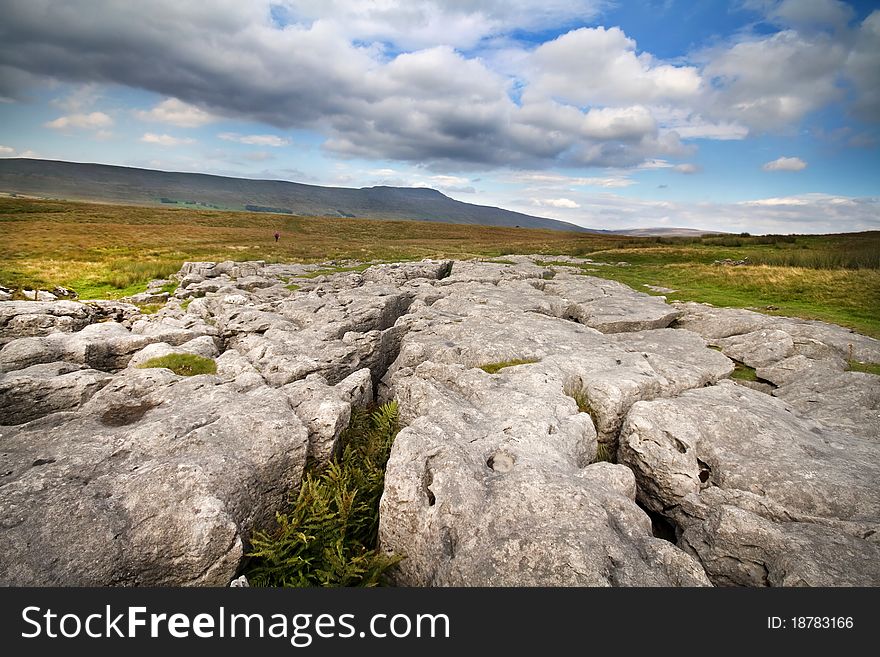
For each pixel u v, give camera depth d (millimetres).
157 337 16438
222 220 145750
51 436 8656
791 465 9328
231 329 19266
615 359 15336
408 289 28328
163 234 99062
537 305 24016
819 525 7840
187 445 8391
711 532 8062
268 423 9188
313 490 8562
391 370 16031
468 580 6559
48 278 39594
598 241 98625
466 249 84312
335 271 43344
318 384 11844
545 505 7219
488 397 11594
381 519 7969
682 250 65562
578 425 10234
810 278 36750
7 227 91375
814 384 15203
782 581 6867
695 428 10664
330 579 7215
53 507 6613
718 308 26797
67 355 14547
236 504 7637
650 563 6629
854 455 10266
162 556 6555
